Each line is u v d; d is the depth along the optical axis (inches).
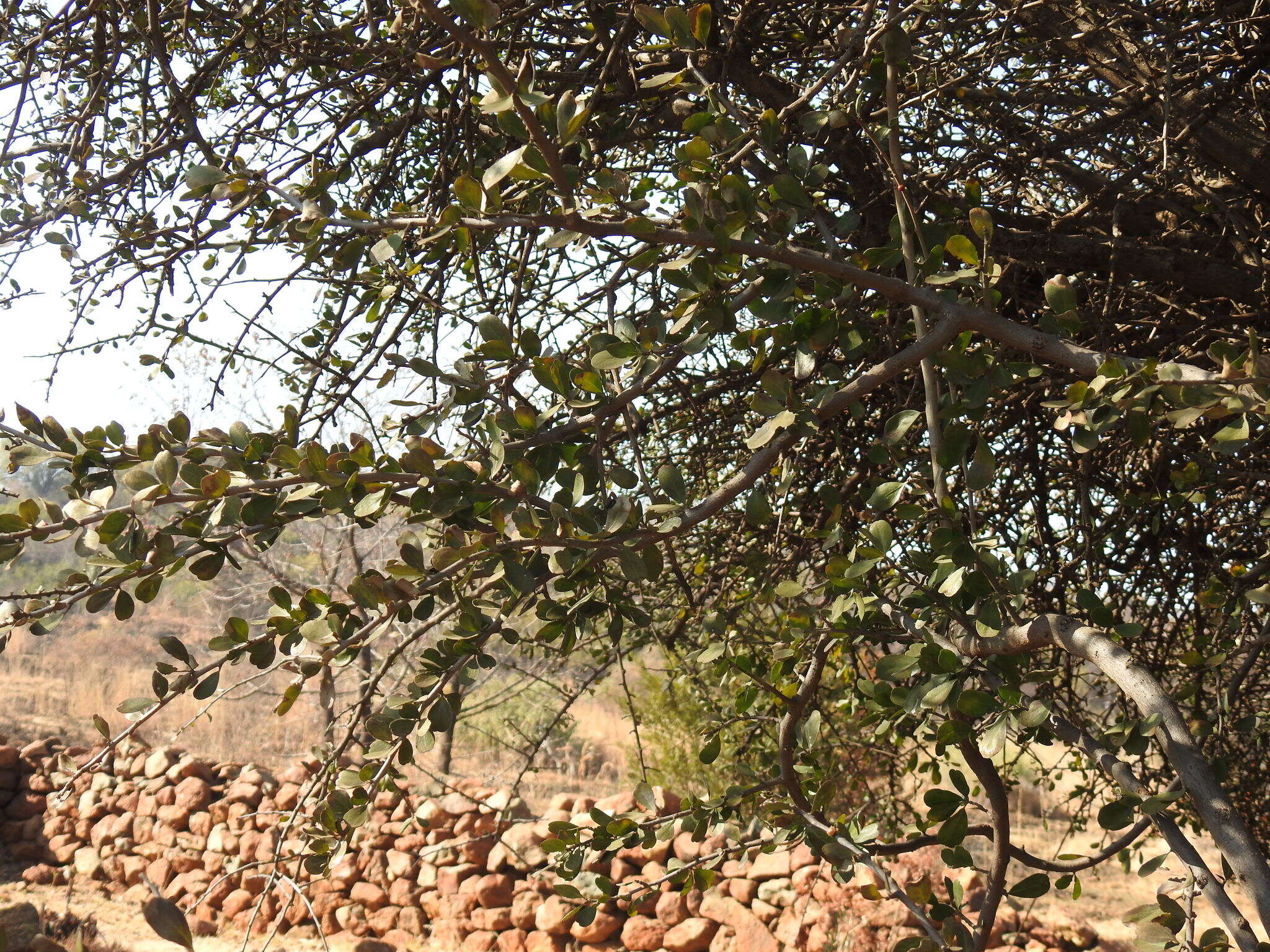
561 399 54.1
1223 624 86.3
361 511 47.0
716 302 51.9
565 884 70.7
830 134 97.7
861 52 69.0
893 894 61.6
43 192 109.5
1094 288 113.7
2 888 335.6
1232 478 83.4
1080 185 110.9
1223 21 90.4
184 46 118.3
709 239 49.1
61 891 330.0
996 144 108.1
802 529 120.6
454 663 52.1
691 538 139.5
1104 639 46.9
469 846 267.1
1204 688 125.6
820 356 87.0
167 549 47.4
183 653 51.0
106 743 50.7
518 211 85.9
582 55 105.3
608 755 499.8
